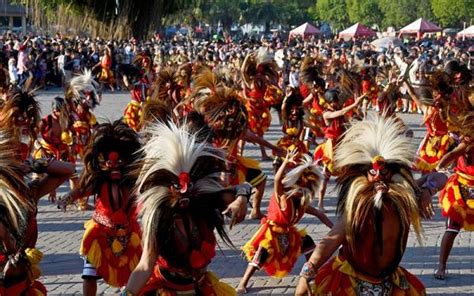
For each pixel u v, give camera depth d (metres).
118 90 36.22
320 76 15.71
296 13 118.75
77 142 11.98
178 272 5.42
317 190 8.16
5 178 5.18
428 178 5.74
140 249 7.12
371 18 96.19
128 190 6.91
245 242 10.18
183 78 14.11
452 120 8.69
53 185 5.64
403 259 9.50
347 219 5.45
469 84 12.23
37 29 49.75
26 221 5.34
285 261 8.16
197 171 5.45
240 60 20.20
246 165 9.75
